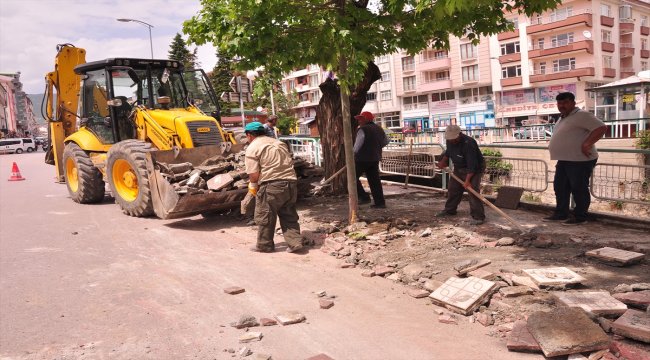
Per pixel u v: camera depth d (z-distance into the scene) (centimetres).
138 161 806
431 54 5572
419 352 341
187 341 370
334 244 611
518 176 824
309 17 630
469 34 699
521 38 4781
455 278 453
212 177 782
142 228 763
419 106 5812
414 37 699
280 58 622
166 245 657
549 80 4603
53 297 471
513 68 4897
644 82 2333
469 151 670
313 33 650
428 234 628
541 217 699
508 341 336
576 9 4469
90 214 903
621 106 2434
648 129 1944
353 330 381
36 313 432
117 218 851
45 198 1152
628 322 336
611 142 1831
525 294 415
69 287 498
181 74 1030
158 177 758
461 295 418
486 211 760
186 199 710
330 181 908
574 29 4453
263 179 596
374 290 469
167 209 735
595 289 418
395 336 367
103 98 985
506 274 458
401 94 5925
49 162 1372
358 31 632
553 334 328
